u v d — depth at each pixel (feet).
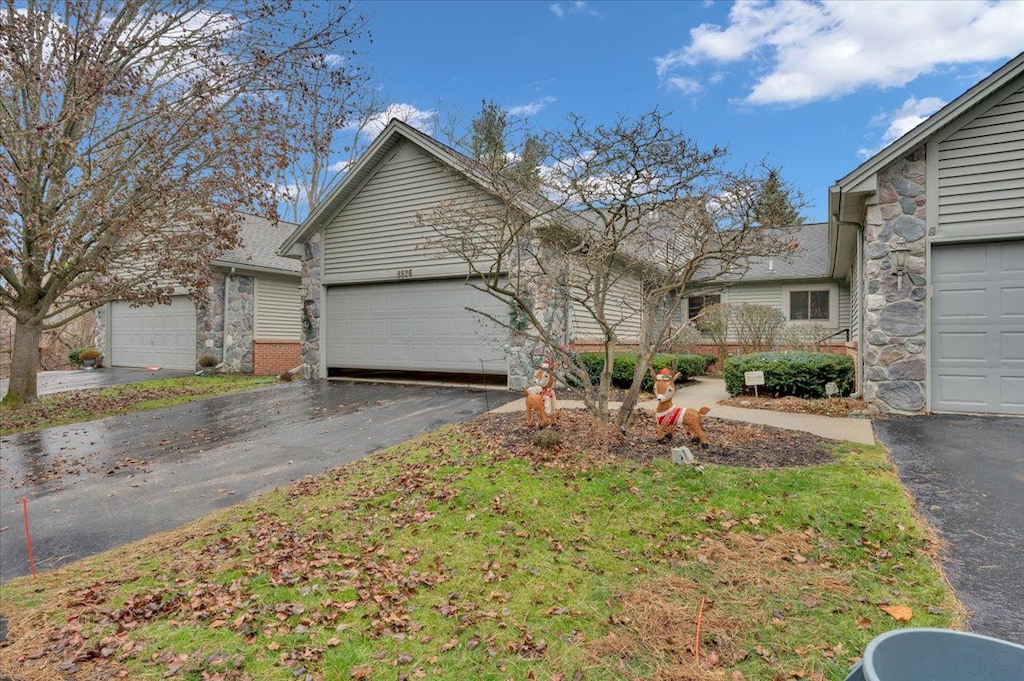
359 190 41.24
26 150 30.73
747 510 14.20
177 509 17.47
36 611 11.49
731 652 8.95
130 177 33.53
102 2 31.22
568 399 31.73
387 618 10.51
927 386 25.07
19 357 35.29
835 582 10.80
